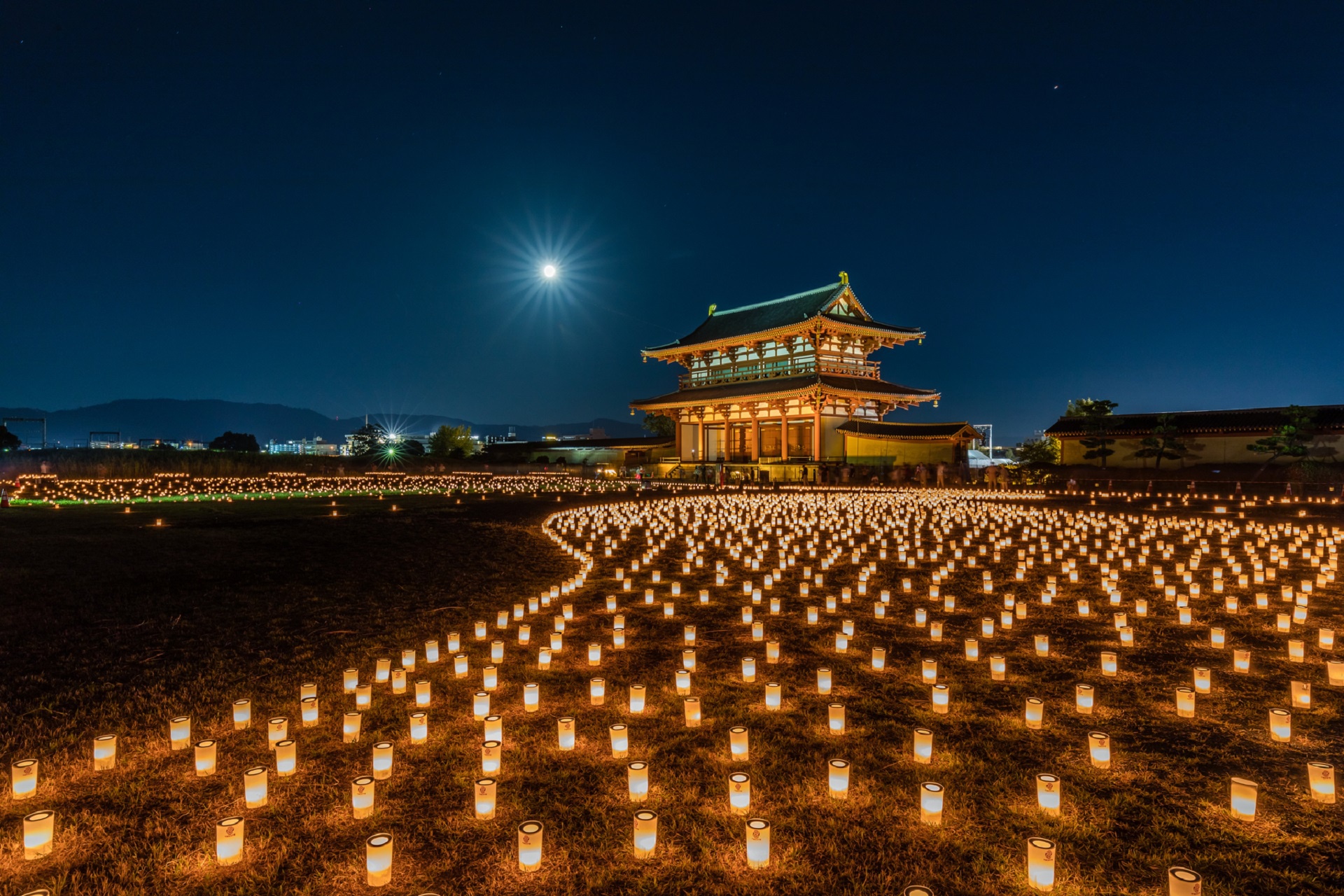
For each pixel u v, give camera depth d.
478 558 14.19
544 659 7.37
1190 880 3.33
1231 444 41.22
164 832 4.23
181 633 8.19
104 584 10.11
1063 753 5.33
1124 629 8.21
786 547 16.56
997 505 27.50
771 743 5.48
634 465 60.53
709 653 7.98
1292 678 7.14
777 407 54.12
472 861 3.95
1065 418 47.97
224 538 15.01
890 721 5.94
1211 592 11.30
